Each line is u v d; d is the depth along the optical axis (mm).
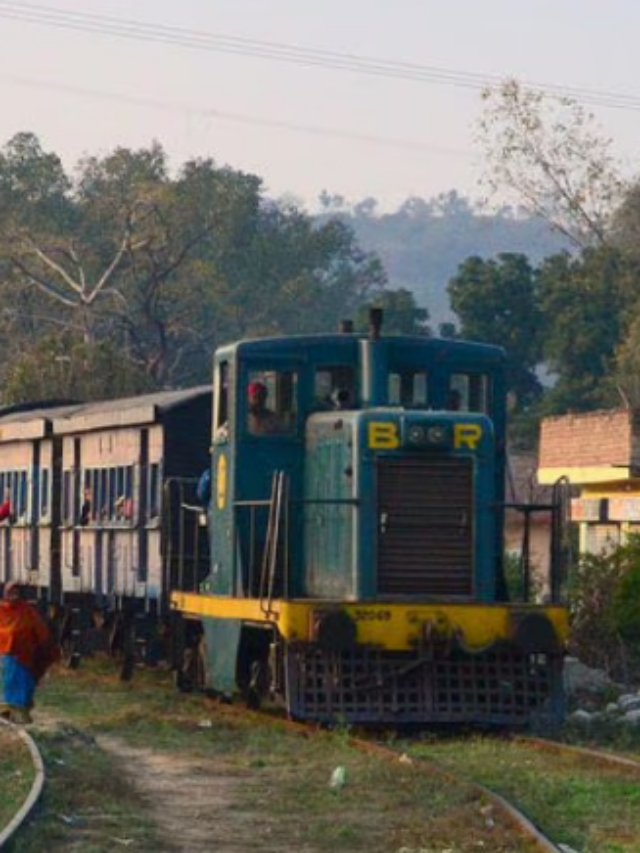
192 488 63844
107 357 144875
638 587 69000
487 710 50000
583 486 102188
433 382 54250
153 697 60688
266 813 36438
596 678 65438
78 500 75500
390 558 50188
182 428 65438
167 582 63562
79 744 46625
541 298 169125
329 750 45906
